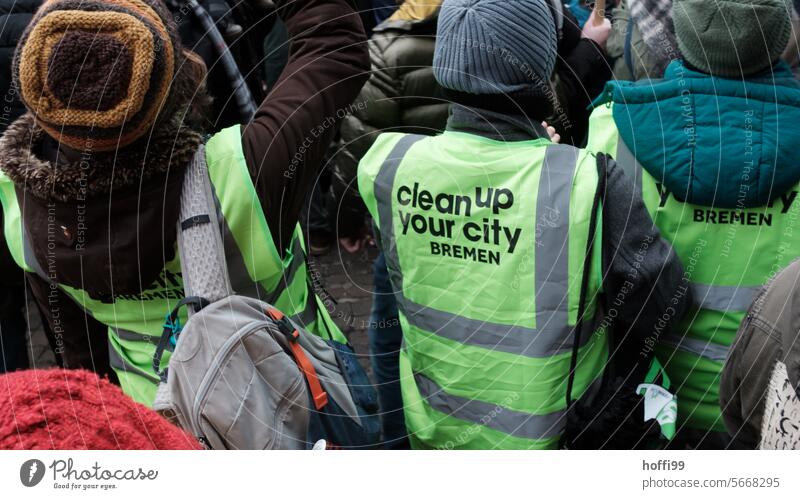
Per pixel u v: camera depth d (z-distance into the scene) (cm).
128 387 120
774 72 127
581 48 200
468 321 127
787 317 94
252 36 210
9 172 99
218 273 102
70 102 90
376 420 136
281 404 105
